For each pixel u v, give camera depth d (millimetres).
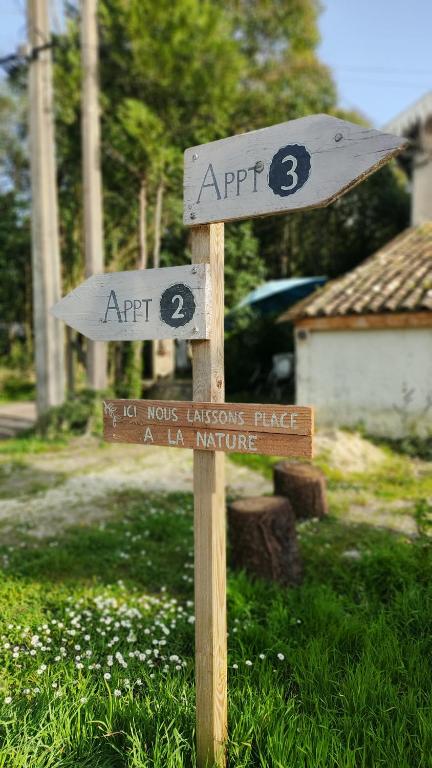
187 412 2201
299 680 2707
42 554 4594
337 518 5562
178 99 11539
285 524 4090
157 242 11641
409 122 13750
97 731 2365
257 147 2014
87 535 5062
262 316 15531
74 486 7285
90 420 10609
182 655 3100
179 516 5715
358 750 2217
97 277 2438
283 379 14547
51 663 2990
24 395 20547
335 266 16859
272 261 17359
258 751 2252
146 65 10984
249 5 12906
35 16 10375
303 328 9719
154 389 13172
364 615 3377
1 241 22500
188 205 2188
